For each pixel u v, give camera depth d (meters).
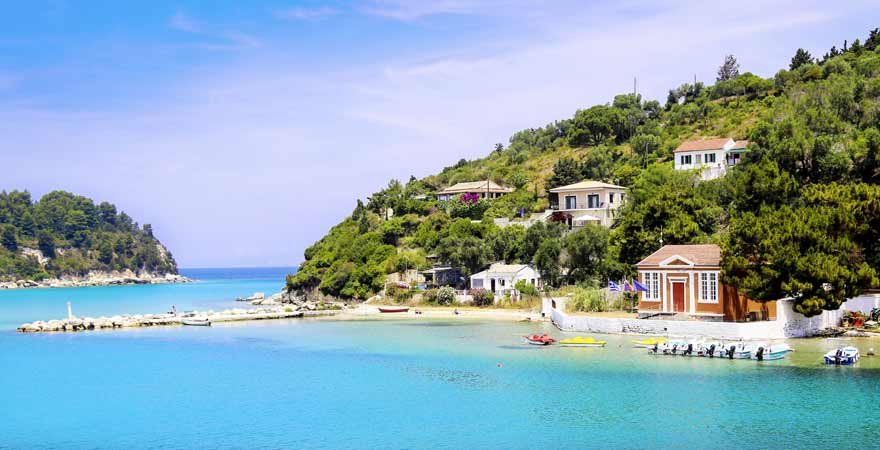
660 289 96.56
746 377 67.88
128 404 64.75
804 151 125.69
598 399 61.69
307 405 62.50
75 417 60.69
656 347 82.50
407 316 136.50
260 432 54.78
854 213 88.81
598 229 132.12
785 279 83.94
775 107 180.00
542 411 58.47
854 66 197.75
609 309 112.44
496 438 51.94
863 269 82.31
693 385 65.44
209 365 83.94
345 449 50.19
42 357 92.62
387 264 162.50
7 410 63.31
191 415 60.25
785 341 84.62
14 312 180.88
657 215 117.06
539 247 139.38
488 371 74.69
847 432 51.09
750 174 111.62
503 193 194.75
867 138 126.81
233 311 147.00
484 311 133.00
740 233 87.31
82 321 128.00
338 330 116.50
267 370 79.56
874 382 64.69
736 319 90.62
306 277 179.88
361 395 65.62
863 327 90.19
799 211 88.12
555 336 97.69
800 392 61.78
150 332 119.94
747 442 49.62
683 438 50.84
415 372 75.50
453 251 148.62
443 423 55.88
